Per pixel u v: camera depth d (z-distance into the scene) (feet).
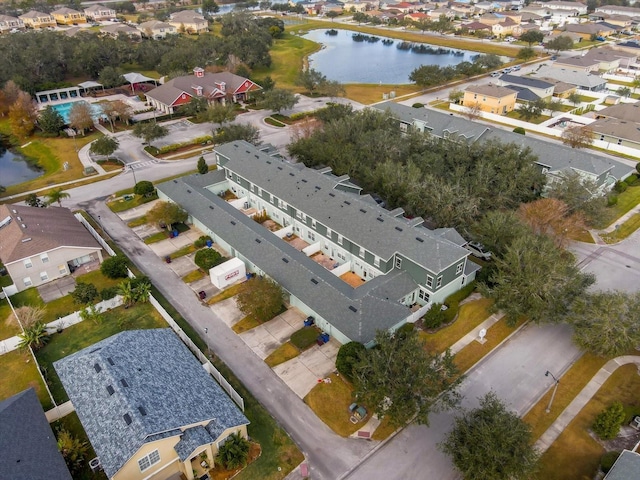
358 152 232.73
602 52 460.96
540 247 153.79
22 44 403.54
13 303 160.66
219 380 129.18
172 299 161.58
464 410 122.42
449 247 156.15
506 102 353.10
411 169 205.26
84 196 227.61
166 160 266.77
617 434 117.29
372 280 158.30
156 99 340.59
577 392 129.70
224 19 567.18
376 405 111.55
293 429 118.32
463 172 210.79
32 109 312.09
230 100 359.66
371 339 133.49
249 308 145.89
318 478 106.83
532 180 204.44
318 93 394.52
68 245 171.32
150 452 97.66
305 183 198.90
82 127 294.25
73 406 108.68
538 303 139.95
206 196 207.31
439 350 141.69
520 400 126.93
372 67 512.63
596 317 132.05
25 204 217.36
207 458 106.63
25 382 130.93
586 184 197.67
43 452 101.40
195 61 421.59
